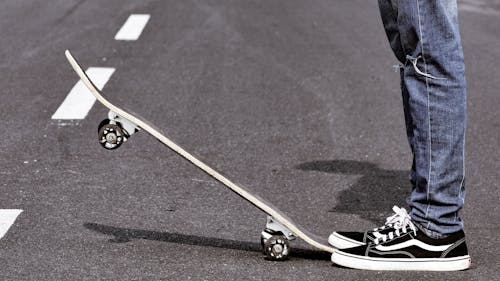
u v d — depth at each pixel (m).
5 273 5.15
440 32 4.99
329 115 9.03
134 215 6.21
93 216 6.16
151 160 7.49
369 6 14.51
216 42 11.95
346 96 9.73
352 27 13.02
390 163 7.66
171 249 5.56
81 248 5.55
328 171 7.39
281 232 5.36
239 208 6.38
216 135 8.33
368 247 5.25
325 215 6.35
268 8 14.16
